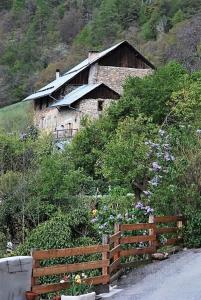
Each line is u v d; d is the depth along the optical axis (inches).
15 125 2358.5
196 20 2871.6
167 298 407.8
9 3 4525.1
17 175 956.6
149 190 661.9
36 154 1230.9
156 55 2792.8
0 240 784.9
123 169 781.3
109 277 444.8
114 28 3535.9
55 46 3838.6
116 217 585.3
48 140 1393.9
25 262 373.4
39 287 387.9
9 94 3309.5
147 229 544.7
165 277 474.3
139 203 606.2
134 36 3368.6
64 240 551.5
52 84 2064.5
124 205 650.2
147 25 3393.2
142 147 772.6
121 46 1839.3
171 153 703.7
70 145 1159.0
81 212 627.8
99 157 1019.9
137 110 1117.1
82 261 498.0
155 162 681.0
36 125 2113.7
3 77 3467.0
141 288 444.8
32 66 3644.2
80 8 4185.5
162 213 621.0
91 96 1683.1
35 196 867.4
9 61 3732.8
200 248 586.6
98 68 1819.6
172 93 1077.1
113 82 1824.6
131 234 546.3
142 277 481.7
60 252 401.7
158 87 1135.6
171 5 3484.3
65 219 600.1
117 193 722.2
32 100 2283.5
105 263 440.1
